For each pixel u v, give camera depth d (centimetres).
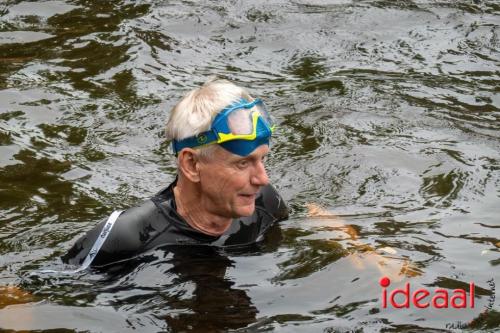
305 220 564
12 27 972
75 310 461
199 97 482
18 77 839
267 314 455
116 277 486
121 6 1035
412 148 689
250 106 478
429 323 443
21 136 719
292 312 457
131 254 496
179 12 1013
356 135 716
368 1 1050
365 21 995
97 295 473
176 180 519
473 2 1047
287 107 778
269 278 490
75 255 501
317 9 1028
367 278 487
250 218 533
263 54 914
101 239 494
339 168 652
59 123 744
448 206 589
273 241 533
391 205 592
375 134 719
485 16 1006
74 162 673
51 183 638
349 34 961
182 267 494
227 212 495
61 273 494
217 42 940
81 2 1047
